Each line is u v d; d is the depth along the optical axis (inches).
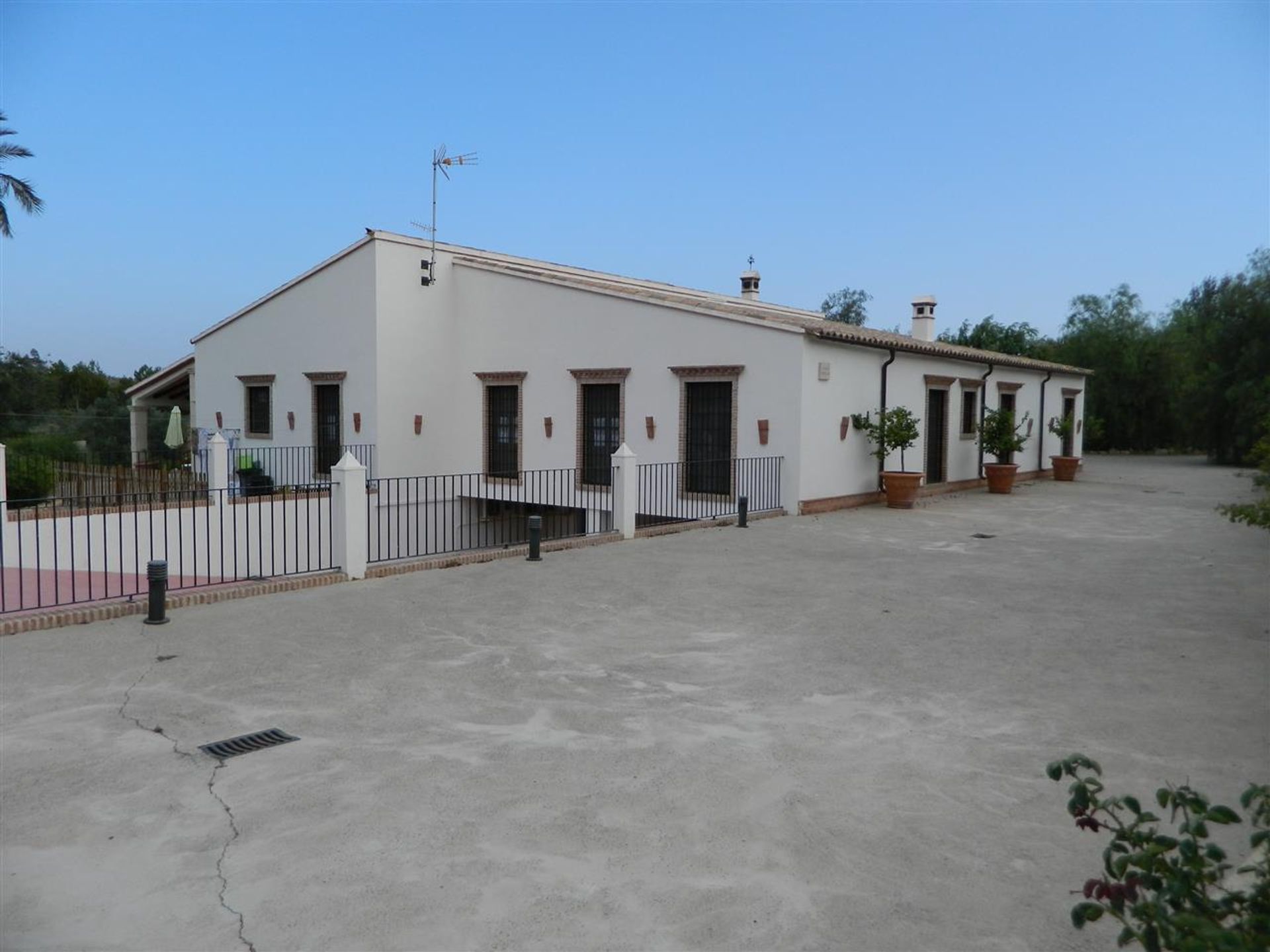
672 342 668.7
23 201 1001.5
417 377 800.3
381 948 121.1
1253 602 339.9
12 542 482.0
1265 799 90.3
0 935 123.4
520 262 875.4
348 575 368.2
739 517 554.3
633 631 291.7
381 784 172.6
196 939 123.0
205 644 268.8
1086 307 1728.6
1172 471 1138.0
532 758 186.2
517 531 842.8
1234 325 1285.7
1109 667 253.6
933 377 764.0
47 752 186.2
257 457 894.4
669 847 149.3
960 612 320.5
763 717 211.8
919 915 130.2
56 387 1581.0
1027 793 171.2
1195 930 76.1
